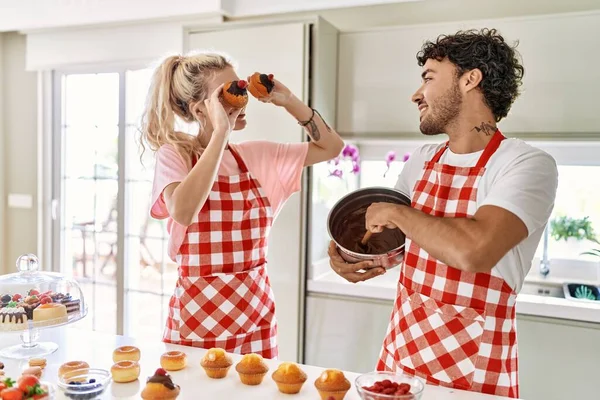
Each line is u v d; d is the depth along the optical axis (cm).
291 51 264
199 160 148
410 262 143
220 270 163
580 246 283
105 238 374
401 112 275
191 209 146
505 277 131
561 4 264
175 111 168
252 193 170
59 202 383
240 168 173
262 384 128
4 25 348
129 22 332
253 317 166
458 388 131
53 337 163
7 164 391
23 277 171
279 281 273
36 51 364
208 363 131
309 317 271
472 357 130
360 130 284
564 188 284
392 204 134
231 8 300
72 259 385
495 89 134
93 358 144
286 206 269
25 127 385
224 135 149
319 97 267
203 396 121
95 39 347
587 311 222
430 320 135
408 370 137
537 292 283
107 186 370
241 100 153
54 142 381
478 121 137
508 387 131
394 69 275
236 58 276
